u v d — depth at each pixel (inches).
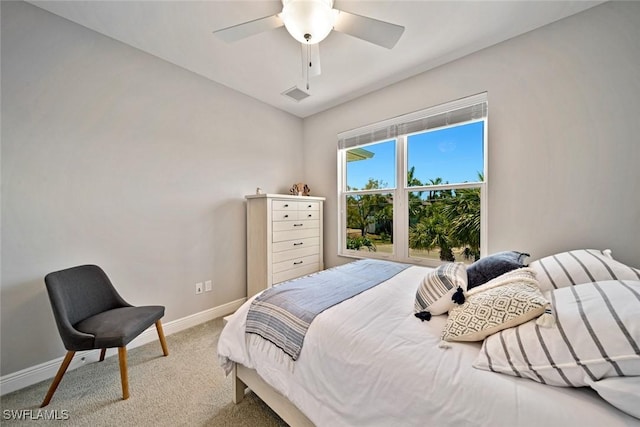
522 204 78.7
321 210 131.6
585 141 68.9
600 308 30.3
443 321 46.4
